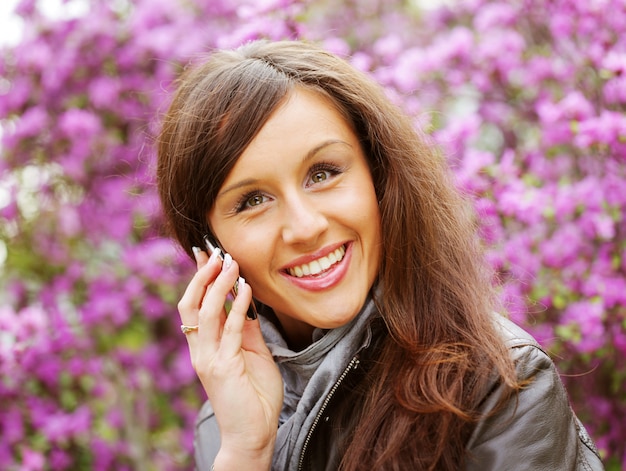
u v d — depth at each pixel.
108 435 2.77
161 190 1.42
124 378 2.81
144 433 2.81
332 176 1.25
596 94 2.41
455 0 3.20
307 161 1.22
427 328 1.33
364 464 1.28
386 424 1.28
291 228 1.22
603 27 2.40
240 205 1.25
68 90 2.75
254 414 1.29
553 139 2.36
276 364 1.47
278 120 1.20
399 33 3.34
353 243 1.27
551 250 2.21
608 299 2.14
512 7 2.66
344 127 1.27
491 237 2.13
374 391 1.31
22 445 2.55
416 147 1.42
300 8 2.29
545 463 1.19
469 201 2.03
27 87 2.74
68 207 2.78
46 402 2.64
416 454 1.25
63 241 2.83
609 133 2.12
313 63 1.29
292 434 1.34
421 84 2.63
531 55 2.62
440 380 1.27
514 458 1.19
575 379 2.34
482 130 2.90
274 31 2.24
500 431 1.21
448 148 2.32
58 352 2.61
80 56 2.71
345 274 1.26
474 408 1.24
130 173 2.74
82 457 2.72
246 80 1.22
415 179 1.36
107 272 2.79
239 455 1.29
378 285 1.35
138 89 2.72
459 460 1.24
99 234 2.78
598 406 2.31
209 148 1.23
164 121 1.39
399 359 1.32
